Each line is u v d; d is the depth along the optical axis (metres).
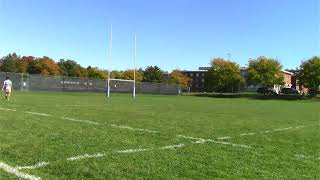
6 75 63.88
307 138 14.59
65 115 19.81
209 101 54.72
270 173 8.52
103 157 9.38
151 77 135.62
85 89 76.31
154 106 33.50
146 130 14.71
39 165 8.36
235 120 21.33
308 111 34.88
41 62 121.38
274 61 101.62
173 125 17.02
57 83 71.88
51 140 11.36
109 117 19.72
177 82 143.00
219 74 107.06
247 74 105.94
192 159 9.61
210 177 7.99
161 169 8.46
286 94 100.88
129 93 83.00
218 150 11.02
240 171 8.58
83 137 12.17
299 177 8.30
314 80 94.75
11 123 15.20
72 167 8.30
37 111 21.84
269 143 12.78
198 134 14.20
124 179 7.59
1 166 8.18
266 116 26.05
